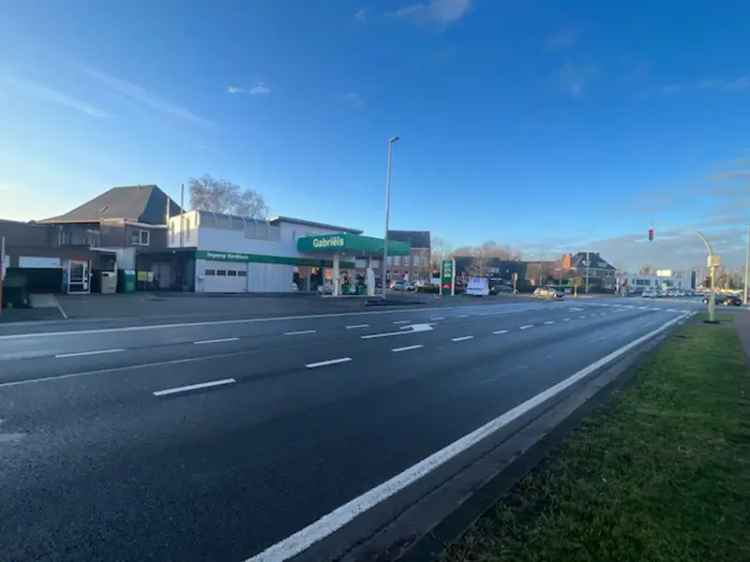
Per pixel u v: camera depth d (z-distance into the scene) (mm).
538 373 8680
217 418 5316
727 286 108562
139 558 2645
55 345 10117
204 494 3461
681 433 4777
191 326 14078
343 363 8906
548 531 2828
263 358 9180
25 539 2805
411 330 14906
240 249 32500
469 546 2678
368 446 4578
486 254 88688
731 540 2734
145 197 47156
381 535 2951
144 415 5363
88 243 40344
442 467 4109
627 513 3055
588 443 4473
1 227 37375
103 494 3416
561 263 85562
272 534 2949
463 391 7035
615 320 23578
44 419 5141
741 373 8383
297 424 5188
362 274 42125
